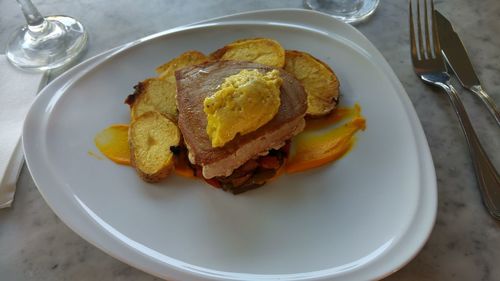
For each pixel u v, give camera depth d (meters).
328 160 0.23
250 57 0.26
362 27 0.31
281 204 0.22
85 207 0.22
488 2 0.31
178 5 0.34
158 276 0.19
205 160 0.20
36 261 0.21
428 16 0.29
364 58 0.26
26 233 0.22
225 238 0.20
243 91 0.20
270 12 0.28
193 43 0.28
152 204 0.22
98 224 0.21
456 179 0.22
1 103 0.28
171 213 0.22
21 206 0.23
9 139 0.25
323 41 0.27
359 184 0.22
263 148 0.22
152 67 0.27
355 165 0.22
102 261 0.21
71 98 0.26
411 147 0.22
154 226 0.21
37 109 0.25
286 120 0.21
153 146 0.23
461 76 0.26
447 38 0.28
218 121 0.20
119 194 0.22
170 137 0.23
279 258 0.19
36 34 0.32
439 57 0.27
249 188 0.22
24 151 0.23
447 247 0.20
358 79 0.25
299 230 0.20
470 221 0.21
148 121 0.24
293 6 0.33
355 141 0.23
